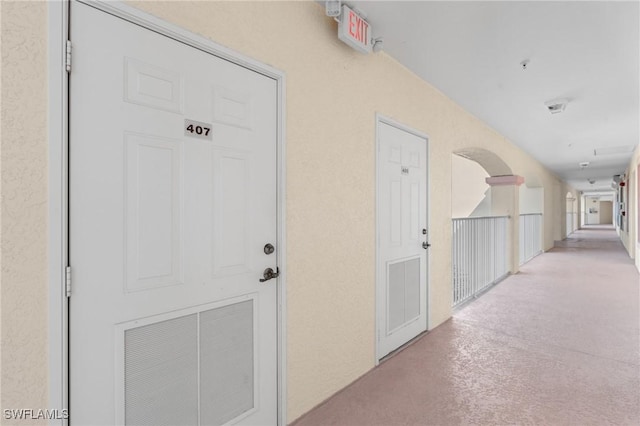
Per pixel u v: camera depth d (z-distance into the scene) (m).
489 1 2.00
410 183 3.03
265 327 1.74
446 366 2.53
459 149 3.99
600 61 2.80
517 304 4.24
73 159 1.11
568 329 3.30
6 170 0.99
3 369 0.99
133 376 1.26
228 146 1.56
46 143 1.06
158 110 1.32
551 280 5.67
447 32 2.36
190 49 1.42
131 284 1.25
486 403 2.03
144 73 1.28
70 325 1.11
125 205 1.23
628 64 2.85
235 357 1.60
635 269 6.53
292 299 1.88
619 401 2.04
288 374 1.85
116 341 1.21
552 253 9.33
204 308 1.48
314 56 2.03
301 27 1.94
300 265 1.93
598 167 9.48
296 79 1.90
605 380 2.29
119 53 1.22
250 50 1.65
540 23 2.24
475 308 4.08
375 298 2.54
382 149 2.66
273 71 1.76
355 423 1.86
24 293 1.02
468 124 4.22
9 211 0.99
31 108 1.03
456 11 2.11
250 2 1.66
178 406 1.39
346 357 2.26
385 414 1.94
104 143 1.18
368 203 2.48
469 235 4.63
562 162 8.58
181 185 1.39
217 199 1.52
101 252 1.17
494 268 5.57
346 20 2.02
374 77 2.55
